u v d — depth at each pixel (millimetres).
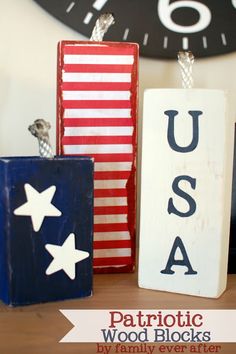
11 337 404
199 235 497
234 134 570
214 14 642
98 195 562
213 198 493
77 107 548
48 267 471
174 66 657
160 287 513
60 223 473
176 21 641
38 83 643
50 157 489
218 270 491
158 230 510
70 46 540
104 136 556
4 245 459
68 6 626
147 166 510
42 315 446
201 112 492
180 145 500
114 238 571
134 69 553
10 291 459
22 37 634
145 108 506
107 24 566
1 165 454
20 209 454
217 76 660
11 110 642
